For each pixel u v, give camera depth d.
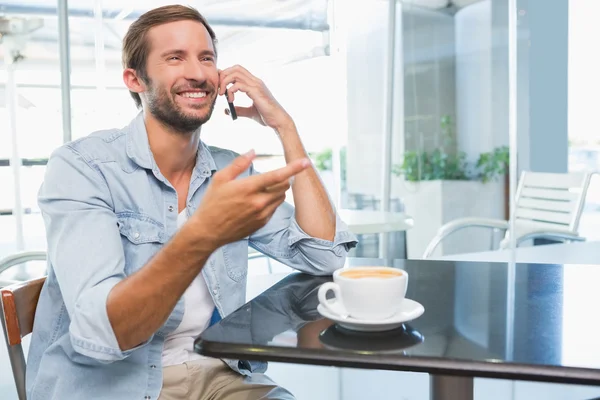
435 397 0.96
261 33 3.31
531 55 3.40
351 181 3.54
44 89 2.82
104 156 1.06
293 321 0.81
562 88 3.39
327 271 1.15
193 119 1.06
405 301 0.83
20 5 2.76
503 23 3.48
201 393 1.06
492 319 0.80
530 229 3.01
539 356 0.65
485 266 1.18
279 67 3.36
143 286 0.78
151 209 1.07
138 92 1.11
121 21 2.93
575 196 2.87
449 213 3.59
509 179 3.52
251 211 0.71
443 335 0.73
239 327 0.78
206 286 1.09
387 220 2.56
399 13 3.52
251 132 3.13
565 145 3.42
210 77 1.08
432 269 1.16
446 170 3.58
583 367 0.62
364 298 0.74
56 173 1.01
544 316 0.81
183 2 3.12
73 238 0.93
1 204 2.80
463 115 3.55
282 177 0.69
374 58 3.54
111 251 0.92
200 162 1.14
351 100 3.50
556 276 1.07
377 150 3.59
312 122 3.44
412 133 3.58
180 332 1.08
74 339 0.83
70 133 2.87
